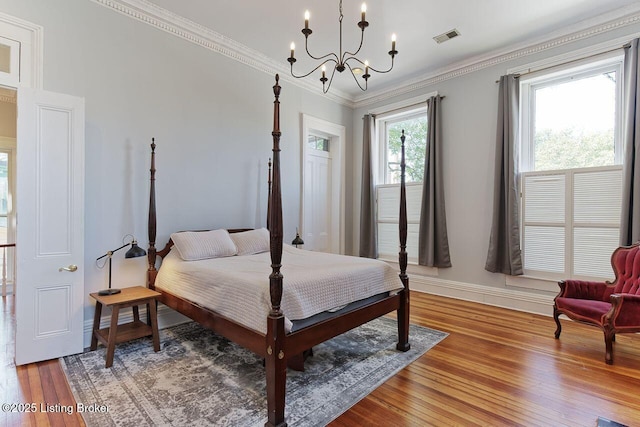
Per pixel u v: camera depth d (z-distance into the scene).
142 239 3.16
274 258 1.82
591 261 3.35
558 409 1.89
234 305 2.14
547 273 3.63
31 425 1.73
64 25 2.70
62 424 1.74
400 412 1.87
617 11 3.10
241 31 3.52
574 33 3.39
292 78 4.54
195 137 3.55
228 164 3.85
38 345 2.44
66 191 2.56
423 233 4.55
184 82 3.46
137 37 3.12
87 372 2.31
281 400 1.76
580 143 3.51
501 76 3.87
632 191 3.02
